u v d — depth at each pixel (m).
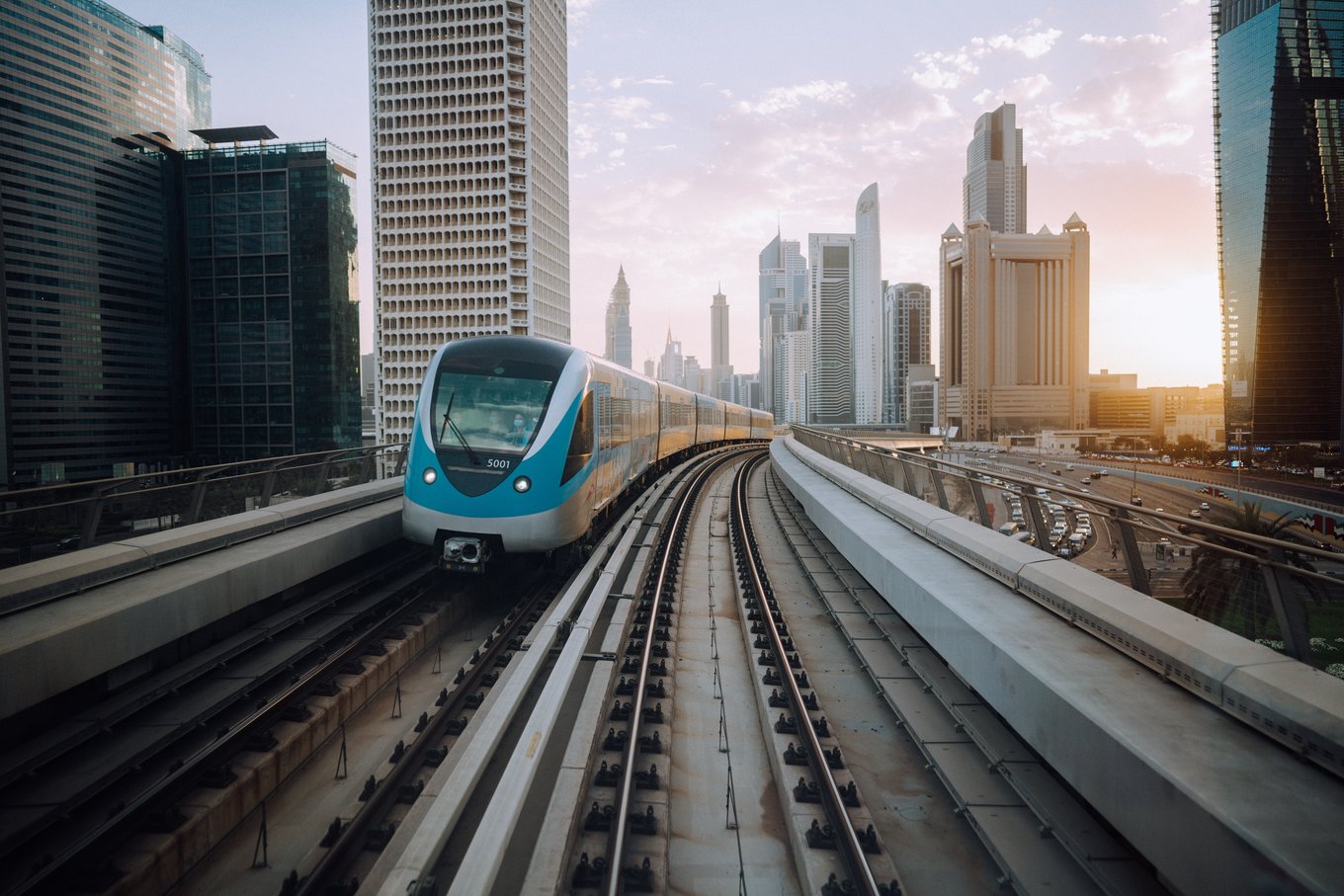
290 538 9.76
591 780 6.05
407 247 131.75
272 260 144.75
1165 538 5.93
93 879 4.79
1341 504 64.00
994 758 6.12
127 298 139.88
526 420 10.86
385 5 130.00
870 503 13.48
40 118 127.00
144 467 143.00
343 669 8.20
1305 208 134.38
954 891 4.98
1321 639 4.50
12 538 6.92
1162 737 4.43
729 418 52.00
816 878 4.96
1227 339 144.62
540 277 137.50
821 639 9.90
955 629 6.91
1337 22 130.75
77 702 6.54
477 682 8.22
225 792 5.82
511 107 131.00
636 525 15.71
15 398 124.31
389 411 132.00
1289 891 3.32
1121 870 4.73
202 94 175.62
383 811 5.86
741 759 6.95
